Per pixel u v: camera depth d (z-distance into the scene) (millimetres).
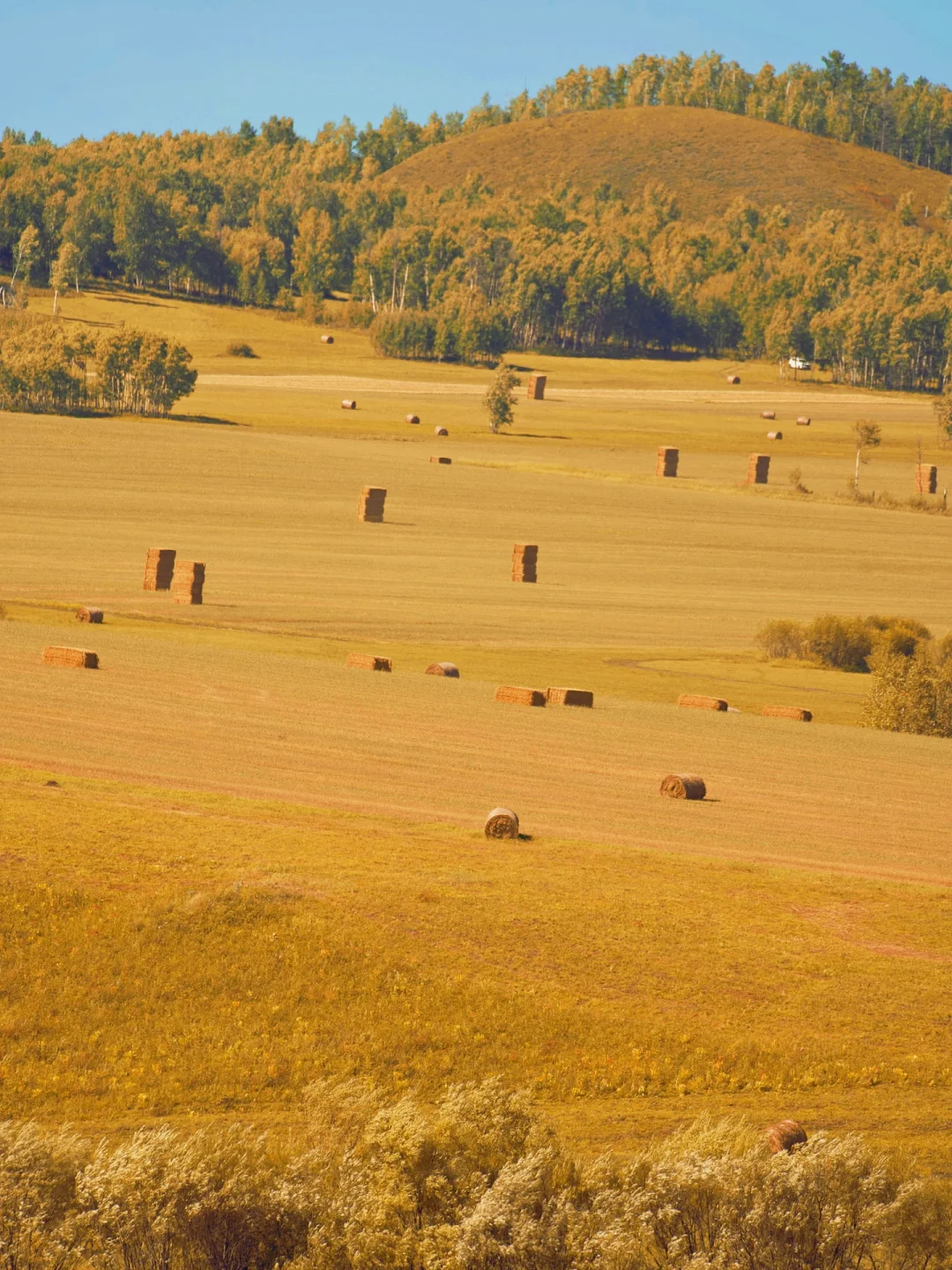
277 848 104938
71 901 90562
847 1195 52688
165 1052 75125
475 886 99000
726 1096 73938
